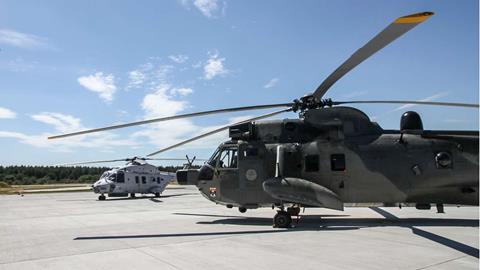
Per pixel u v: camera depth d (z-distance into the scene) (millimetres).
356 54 7551
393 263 5852
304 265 5805
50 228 10367
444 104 10430
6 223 11648
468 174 10219
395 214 13156
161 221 11609
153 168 27859
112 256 6637
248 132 11305
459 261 5949
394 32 6492
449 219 11430
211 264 5953
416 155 10398
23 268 5922
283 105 10695
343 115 10820
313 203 10023
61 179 81938
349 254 6512
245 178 11039
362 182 10523
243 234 8852
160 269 5695
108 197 27797
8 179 74688
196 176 11656
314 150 10758
